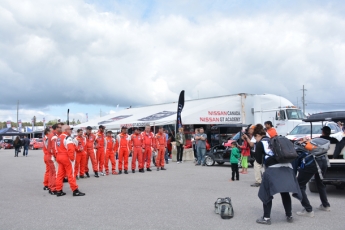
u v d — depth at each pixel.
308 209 6.53
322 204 7.02
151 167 16.91
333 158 8.64
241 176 12.71
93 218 6.50
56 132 9.33
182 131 19.77
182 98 22.14
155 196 8.67
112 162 14.04
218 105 23.70
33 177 13.39
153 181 11.51
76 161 12.27
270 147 6.04
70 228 5.84
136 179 12.12
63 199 8.50
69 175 8.89
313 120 9.90
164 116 25.56
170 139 24.08
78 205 7.72
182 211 7.00
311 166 6.58
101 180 12.02
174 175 13.20
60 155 8.85
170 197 8.52
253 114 24.33
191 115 22.62
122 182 11.38
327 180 8.08
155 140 15.19
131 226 5.91
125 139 14.16
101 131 13.63
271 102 23.23
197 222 6.14
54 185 9.36
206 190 9.52
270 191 5.88
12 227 5.95
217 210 6.75
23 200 8.45
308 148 6.58
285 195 6.15
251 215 6.65
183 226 5.89
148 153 14.96
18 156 30.14
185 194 8.91
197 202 7.88
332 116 9.60
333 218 6.39
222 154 16.70
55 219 6.47
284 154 5.77
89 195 8.98
